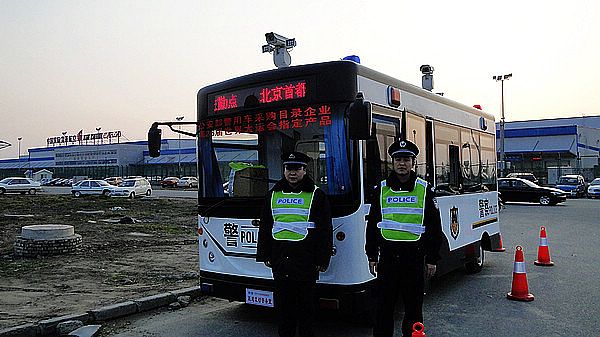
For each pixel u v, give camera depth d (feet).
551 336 19.10
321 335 19.17
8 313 21.68
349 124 16.53
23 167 359.05
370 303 18.52
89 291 26.05
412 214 16.01
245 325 21.07
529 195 95.61
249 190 20.17
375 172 19.51
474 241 29.84
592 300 24.52
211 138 21.44
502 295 25.82
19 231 54.19
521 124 214.48
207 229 21.31
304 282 16.21
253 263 19.79
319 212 16.35
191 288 26.32
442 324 20.72
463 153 28.81
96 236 49.67
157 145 20.68
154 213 81.51
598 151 206.69
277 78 19.60
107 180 185.06
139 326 21.13
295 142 19.13
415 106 23.20
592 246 42.86
